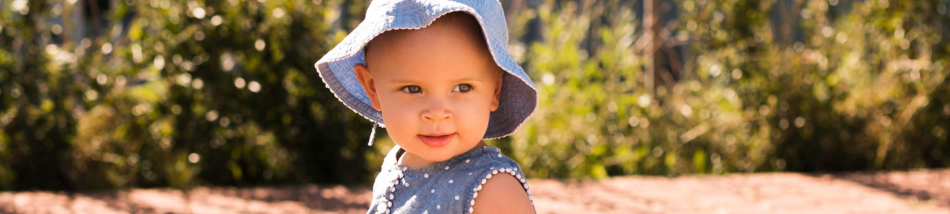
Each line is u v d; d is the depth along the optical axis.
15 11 5.43
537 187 5.62
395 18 1.31
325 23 5.86
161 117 5.62
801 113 6.64
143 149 5.64
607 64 6.93
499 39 1.38
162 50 5.54
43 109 5.48
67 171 5.50
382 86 1.38
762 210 4.83
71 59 5.54
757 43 6.70
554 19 7.26
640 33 8.61
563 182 5.86
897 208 4.89
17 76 5.34
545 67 6.93
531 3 9.96
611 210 4.80
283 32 5.69
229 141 5.68
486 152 1.43
